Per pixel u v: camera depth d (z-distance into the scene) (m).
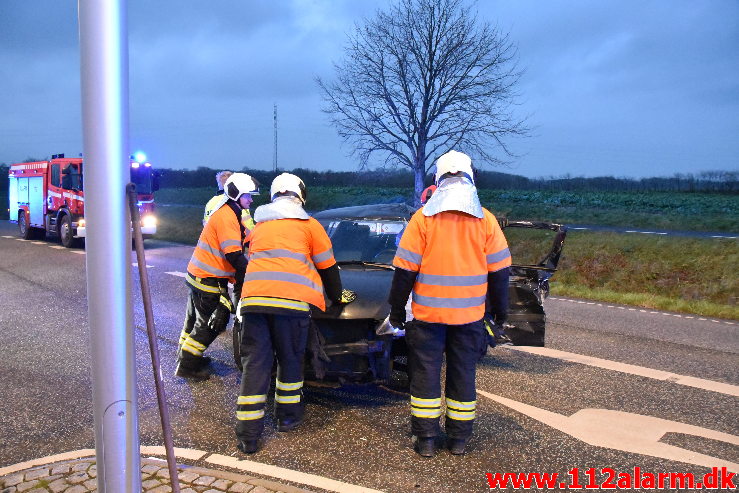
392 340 4.74
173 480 2.61
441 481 3.64
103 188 2.35
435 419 3.94
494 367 5.98
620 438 4.31
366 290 4.77
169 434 2.61
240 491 3.33
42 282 10.90
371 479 3.64
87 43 2.31
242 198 5.06
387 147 20.62
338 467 3.79
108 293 2.38
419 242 3.85
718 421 4.66
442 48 19.59
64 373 5.69
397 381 5.43
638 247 16.36
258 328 4.04
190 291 5.39
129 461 2.47
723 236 18.50
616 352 6.65
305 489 3.49
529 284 5.50
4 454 3.97
